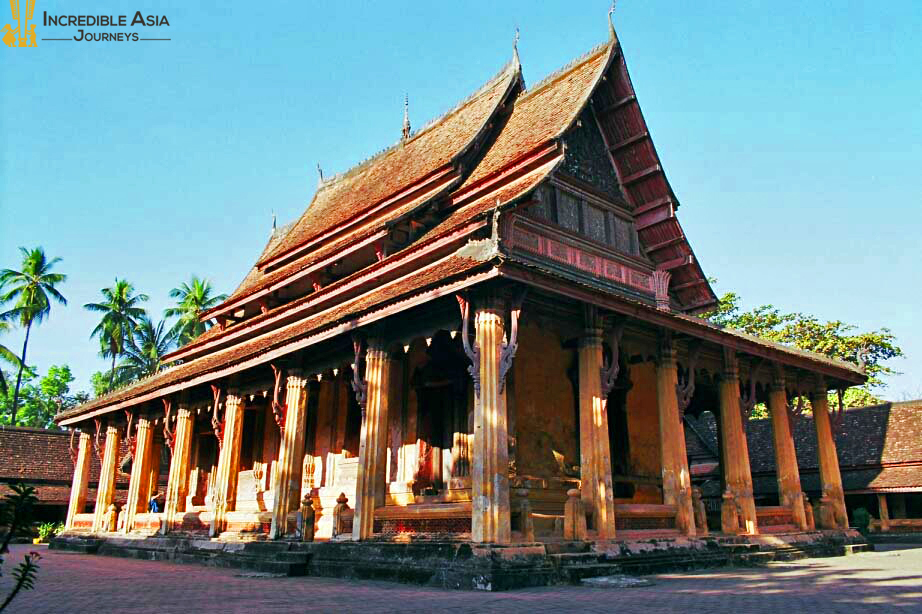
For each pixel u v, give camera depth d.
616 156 20.31
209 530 20.53
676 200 20.06
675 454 16.48
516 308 13.07
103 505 27.47
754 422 32.62
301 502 18.05
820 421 22.52
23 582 4.50
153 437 30.14
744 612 8.09
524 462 16.73
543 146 16.97
